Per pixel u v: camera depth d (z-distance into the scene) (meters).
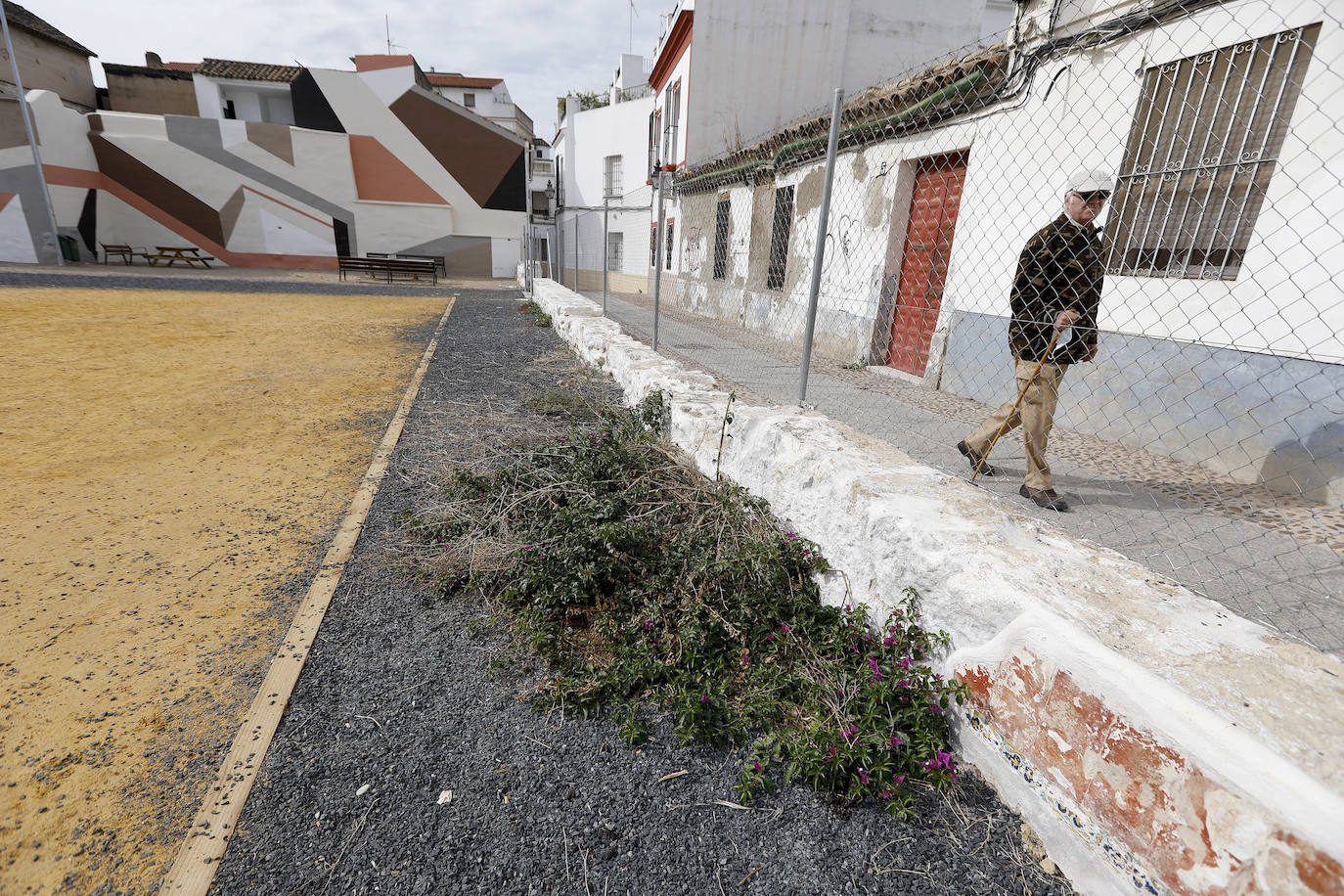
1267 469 3.75
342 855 1.61
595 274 21.69
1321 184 3.47
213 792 1.76
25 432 4.58
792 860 1.67
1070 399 5.07
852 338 7.86
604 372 6.95
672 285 14.48
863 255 7.66
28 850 1.57
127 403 5.48
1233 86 3.89
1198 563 2.78
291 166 24.56
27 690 2.09
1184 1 3.99
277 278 21.08
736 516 3.02
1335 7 3.35
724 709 2.14
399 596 2.78
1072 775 1.56
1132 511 3.42
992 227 5.78
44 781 1.76
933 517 2.20
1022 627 1.71
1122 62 4.51
